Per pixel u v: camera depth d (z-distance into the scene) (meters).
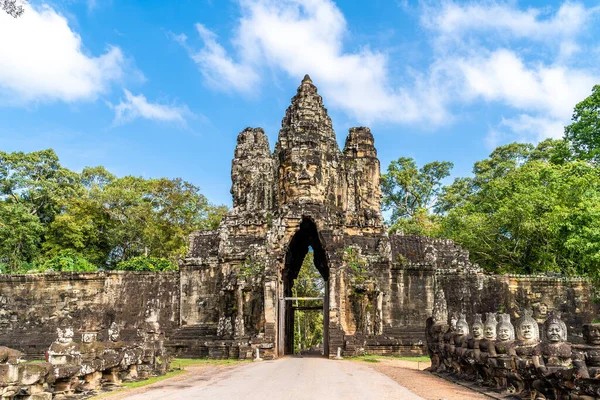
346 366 28.03
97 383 17.36
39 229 64.62
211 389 17.53
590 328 12.47
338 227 43.19
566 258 48.25
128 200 67.00
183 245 65.94
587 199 36.94
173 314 43.53
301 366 28.00
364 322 37.09
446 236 55.31
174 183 69.38
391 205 82.00
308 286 70.69
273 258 38.22
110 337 20.59
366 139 47.84
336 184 45.06
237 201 47.81
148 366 22.36
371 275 38.31
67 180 72.00
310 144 42.28
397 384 18.80
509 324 16.59
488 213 56.59
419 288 42.09
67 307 44.34
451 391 16.62
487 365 16.44
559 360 13.10
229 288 38.50
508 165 67.00
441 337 23.09
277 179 45.12
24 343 42.81
